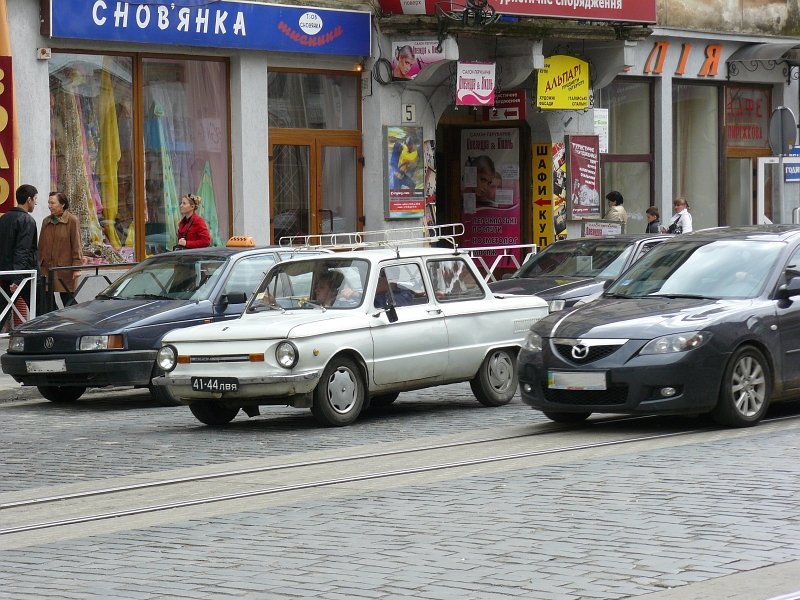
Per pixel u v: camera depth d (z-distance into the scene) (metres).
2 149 37.34
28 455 22.84
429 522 15.77
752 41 57.59
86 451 23.06
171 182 41.88
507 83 48.50
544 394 23.06
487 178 51.88
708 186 57.97
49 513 17.75
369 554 14.23
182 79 42.00
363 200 46.22
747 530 14.80
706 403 22.25
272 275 26.42
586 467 19.12
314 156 45.03
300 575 13.44
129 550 14.97
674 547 14.12
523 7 45.41
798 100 60.66
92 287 39.72
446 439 22.97
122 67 40.62
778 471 18.28
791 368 23.38
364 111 45.97
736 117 58.97
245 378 24.05
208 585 13.19
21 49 38.12
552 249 35.94
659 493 16.97
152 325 28.98
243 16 42.16
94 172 40.09
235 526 16.03
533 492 17.36
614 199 48.94
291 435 24.09
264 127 43.44
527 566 13.50
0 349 34.91
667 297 24.02
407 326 25.81
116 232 40.56
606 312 23.36
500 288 33.81
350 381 24.97
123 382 28.69
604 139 52.34
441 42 44.81
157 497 18.53
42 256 36.31
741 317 22.80
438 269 26.83
